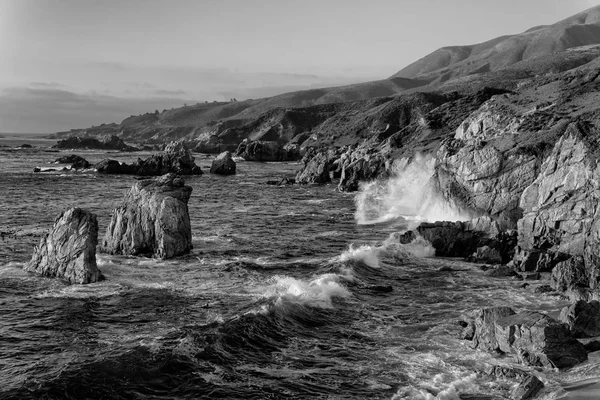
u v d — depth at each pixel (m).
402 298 37.28
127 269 41.81
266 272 42.66
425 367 26.22
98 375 23.77
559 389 22.84
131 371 24.23
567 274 38.44
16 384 22.92
